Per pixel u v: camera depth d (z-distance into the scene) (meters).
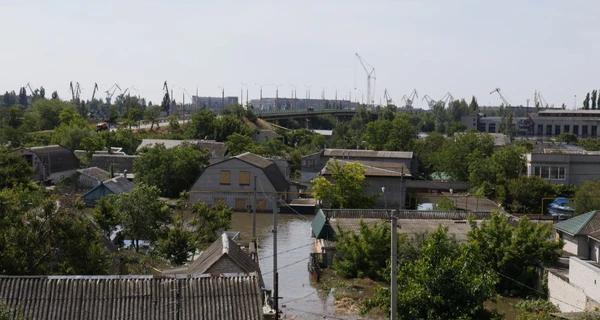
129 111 148.38
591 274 27.31
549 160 64.81
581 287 28.34
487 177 67.00
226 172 61.97
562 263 34.38
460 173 76.12
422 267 20.81
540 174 65.06
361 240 37.75
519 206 58.88
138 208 37.06
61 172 71.12
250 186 61.75
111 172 63.62
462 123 191.38
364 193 60.03
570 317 23.12
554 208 55.66
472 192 66.62
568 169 64.50
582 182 63.50
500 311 30.73
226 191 61.97
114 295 19.23
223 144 87.81
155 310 18.97
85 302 18.98
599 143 107.75
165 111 196.88
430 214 45.84
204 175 62.16
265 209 61.78
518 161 66.75
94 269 24.62
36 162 66.75
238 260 26.17
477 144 79.00
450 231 41.53
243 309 19.19
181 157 65.88
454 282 20.30
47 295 18.97
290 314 30.62
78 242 24.55
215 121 105.50
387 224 38.62
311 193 62.94
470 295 20.25
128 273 29.61
